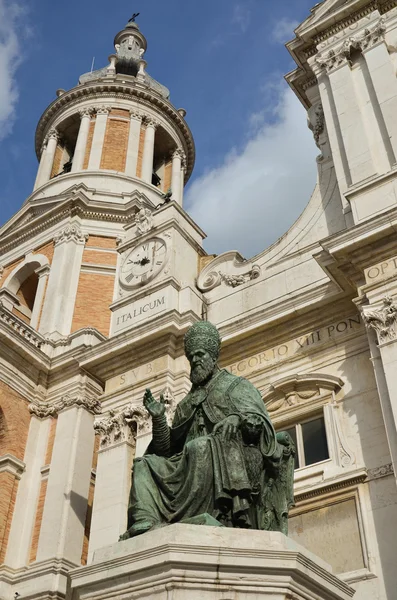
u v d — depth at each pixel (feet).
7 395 73.77
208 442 22.49
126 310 60.85
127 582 19.45
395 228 45.78
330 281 51.24
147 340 56.13
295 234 59.77
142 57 144.15
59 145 122.01
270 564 19.01
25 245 100.99
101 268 93.45
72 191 98.07
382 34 60.03
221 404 24.29
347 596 21.22
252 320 54.29
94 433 74.38
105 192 101.14
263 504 22.65
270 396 50.90
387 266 46.47
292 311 52.47
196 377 25.45
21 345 75.87
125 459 51.96
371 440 44.55
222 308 59.16
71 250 94.48
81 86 117.70
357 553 40.45
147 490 22.65
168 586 18.58
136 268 63.98
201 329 26.58
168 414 51.29
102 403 56.70
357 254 47.47
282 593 18.65
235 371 54.39
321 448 46.88
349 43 61.21
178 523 20.30
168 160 125.59
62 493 67.31
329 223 57.77
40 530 66.23
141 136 116.06
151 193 107.24
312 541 42.45
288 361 52.01
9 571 64.28
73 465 69.46
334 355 50.03
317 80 64.54
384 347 42.83
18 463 70.79
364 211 49.65
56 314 86.99
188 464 22.34
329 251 47.85
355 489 42.83
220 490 21.39
